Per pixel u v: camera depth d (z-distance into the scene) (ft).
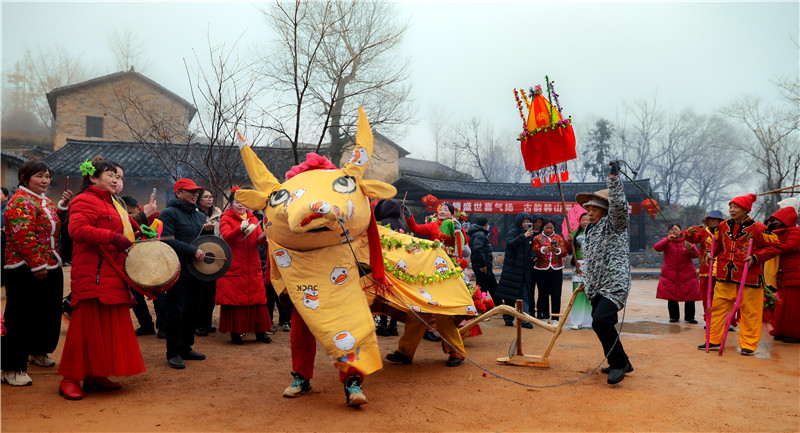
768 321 26.91
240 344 23.89
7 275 16.35
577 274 29.19
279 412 14.73
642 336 27.71
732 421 14.40
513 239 30.60
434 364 20.75
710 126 146.72
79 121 91.25
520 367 20.29
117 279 15.49
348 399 15.05
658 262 84.74
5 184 66.28
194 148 49.24
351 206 15.43
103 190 15.96
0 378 16.62
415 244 19.33
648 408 15.39
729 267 23.71
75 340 15.30
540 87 19.95
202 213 23.56
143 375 18.26
